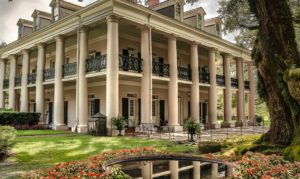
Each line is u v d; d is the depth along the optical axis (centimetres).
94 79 1752
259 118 2717
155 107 2098
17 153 872
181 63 2352
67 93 2150
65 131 1614
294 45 757
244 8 1135
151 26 1628
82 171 429
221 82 2348
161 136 1408
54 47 2189
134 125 1898
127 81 1881
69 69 1752
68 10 1944
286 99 717
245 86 2681
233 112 3741
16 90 2456
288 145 712
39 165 709
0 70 2642
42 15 2142
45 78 2000
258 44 814
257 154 577
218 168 512
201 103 2573
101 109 1859
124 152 626
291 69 671
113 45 1420
